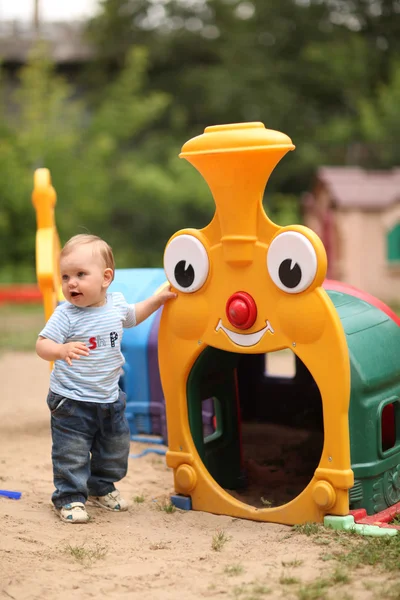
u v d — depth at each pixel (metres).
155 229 27.53
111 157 27.33
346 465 4.13
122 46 30.66
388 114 28.55
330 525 4.15
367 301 5.13
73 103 29.28
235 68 29.75
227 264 4.32
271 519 4.38
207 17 31.69
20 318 17.14
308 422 6.77
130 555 3.89
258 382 6.97
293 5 31.09
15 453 5.92
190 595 3.42
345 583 3.47
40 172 6.75
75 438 4.38
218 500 4.55
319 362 4.10
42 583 3.52
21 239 22.59
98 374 4.40
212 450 5.04
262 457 5.91
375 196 20.62
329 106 31.39
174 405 4.66
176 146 28.34
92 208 24.14
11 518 4.35
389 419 4.87
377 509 4.35
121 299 4.57
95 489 4.61
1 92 25.41
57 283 6.89
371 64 30.66
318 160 28.84
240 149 4.04
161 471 5.54
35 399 8.45
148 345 6.27
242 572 3.64
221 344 4.41
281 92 29.47
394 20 31.78
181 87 30.09
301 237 4.02
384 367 4.40
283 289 4.12
